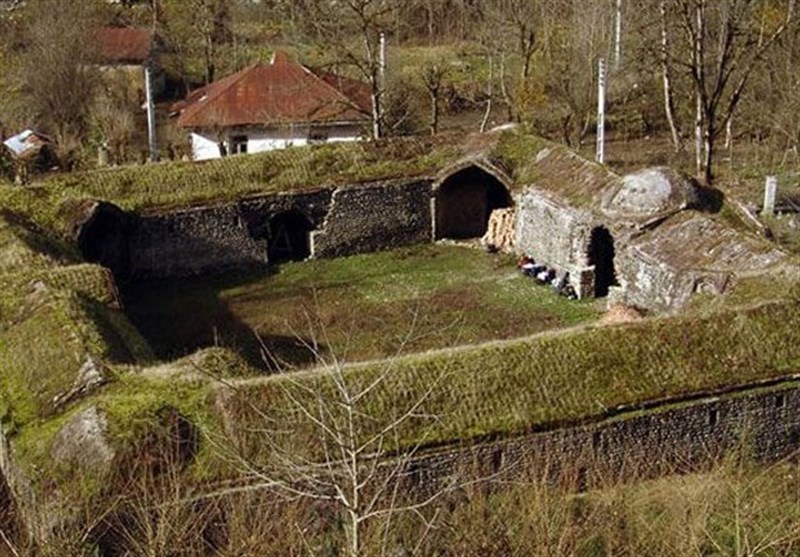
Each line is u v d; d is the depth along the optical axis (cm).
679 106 6450
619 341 2655
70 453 2233
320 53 6347
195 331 3694
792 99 5419
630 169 5322
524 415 2455
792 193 5100
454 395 2456
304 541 1808
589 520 2052
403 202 4497
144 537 1961
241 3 8388
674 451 2586
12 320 2870
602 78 5184
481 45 7681
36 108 6275
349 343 2947
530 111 6291
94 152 5947
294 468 1788
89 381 2462
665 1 5228
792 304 2827
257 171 4375
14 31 7212
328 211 4400
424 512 2175
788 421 2691
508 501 2167
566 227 3981
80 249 3869
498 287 4034
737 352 2692
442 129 6412
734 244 3353
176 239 4216
